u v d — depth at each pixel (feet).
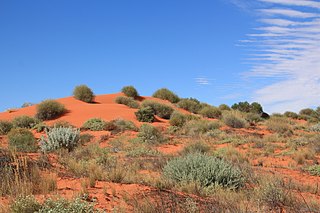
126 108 127.34
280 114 165.07
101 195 23.11
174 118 103.60
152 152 57.41
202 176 31.71
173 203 21.63
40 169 29.71
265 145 71.72
